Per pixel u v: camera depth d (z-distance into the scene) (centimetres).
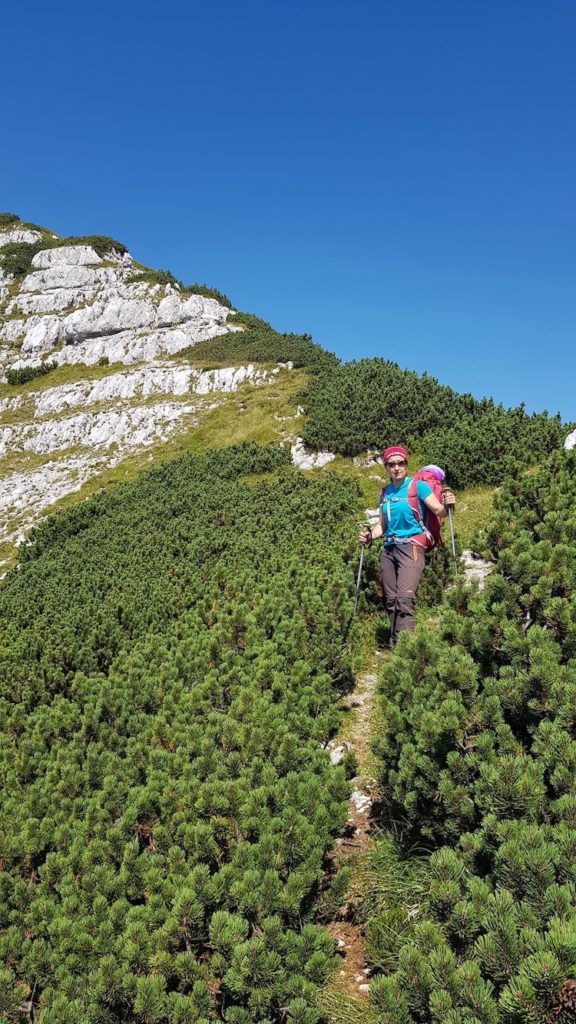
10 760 725
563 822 373
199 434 3005
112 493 2384
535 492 987
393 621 830
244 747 599
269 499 1877
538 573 604
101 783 629
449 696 504
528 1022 290
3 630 1238
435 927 389
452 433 1848
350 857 508
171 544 1560
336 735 713
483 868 411
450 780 457
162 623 1079
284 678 720
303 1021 362
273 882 422
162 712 712
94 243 6359
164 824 525
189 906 415
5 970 405
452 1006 324
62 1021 374
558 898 333
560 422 1680
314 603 901
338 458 2152
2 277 6253
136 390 3919
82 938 418
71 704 795
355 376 2720
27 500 2977
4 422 4100
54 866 496
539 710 476
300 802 508
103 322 5131
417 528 806
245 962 374
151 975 384
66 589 1430
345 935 461
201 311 5128
